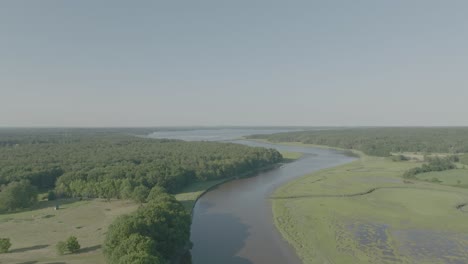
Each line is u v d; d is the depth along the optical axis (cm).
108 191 11512
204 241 8012
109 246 6034
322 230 8625
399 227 8819
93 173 12825
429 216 9769
